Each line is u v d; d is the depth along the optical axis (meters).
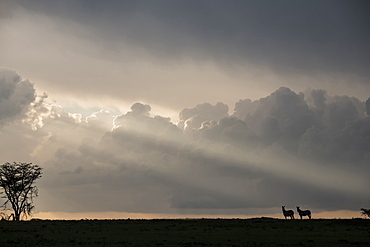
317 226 66.06
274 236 56.03
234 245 49.31
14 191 99.25
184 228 64.38
